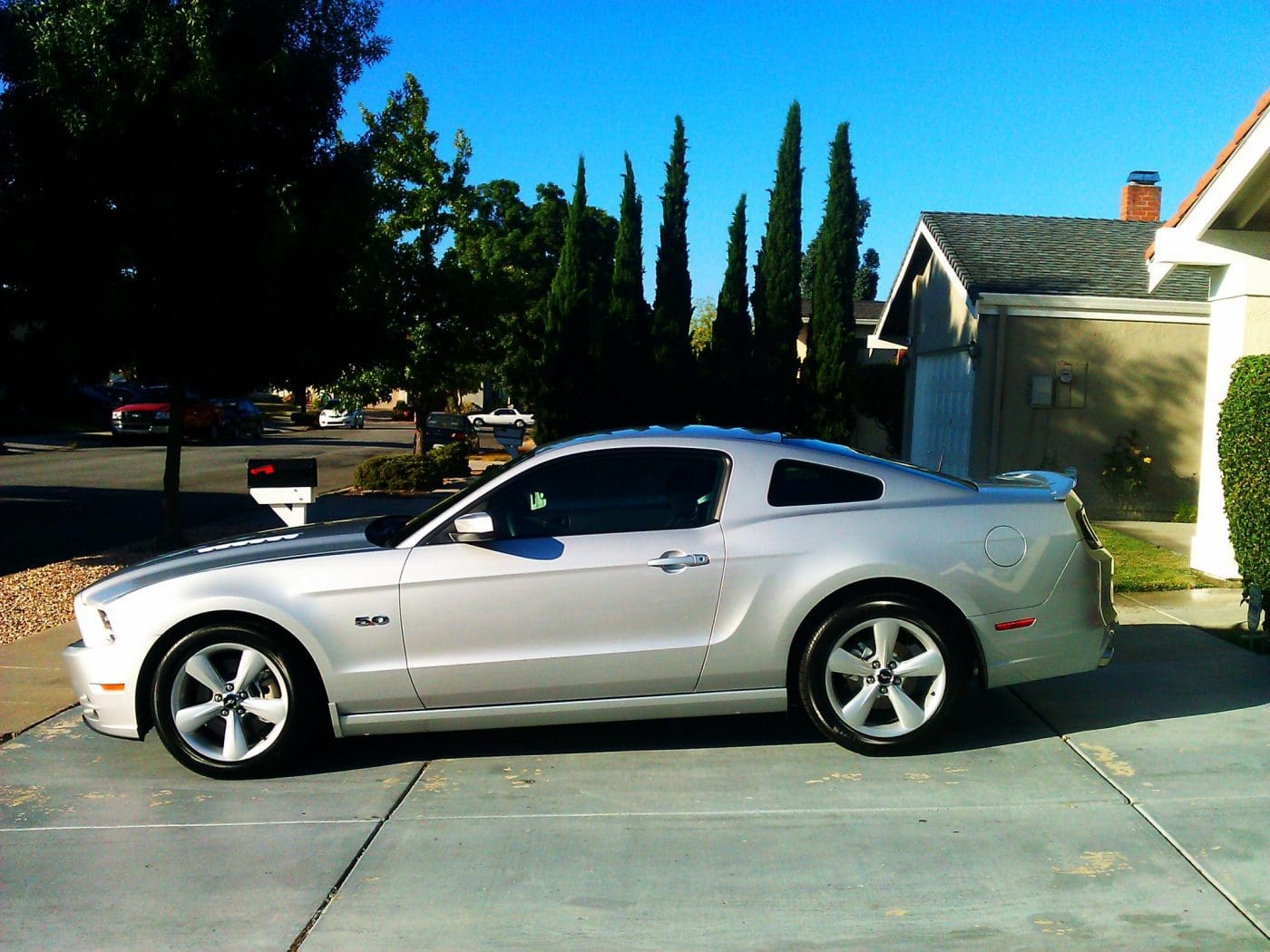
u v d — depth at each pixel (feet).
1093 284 46.44
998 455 45.62
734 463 17.30
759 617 16.69
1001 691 20.39
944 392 52.54
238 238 32.81
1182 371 45.60
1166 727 18.21
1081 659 17.37
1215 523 30.48
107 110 30.30
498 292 63.10
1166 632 24.36
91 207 32.01
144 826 15.15
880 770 16.65
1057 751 17.25
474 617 16.53
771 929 12.06
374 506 53.31
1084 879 13.05
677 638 16.71
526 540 16.81
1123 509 45.96
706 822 14.88
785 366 59.72
